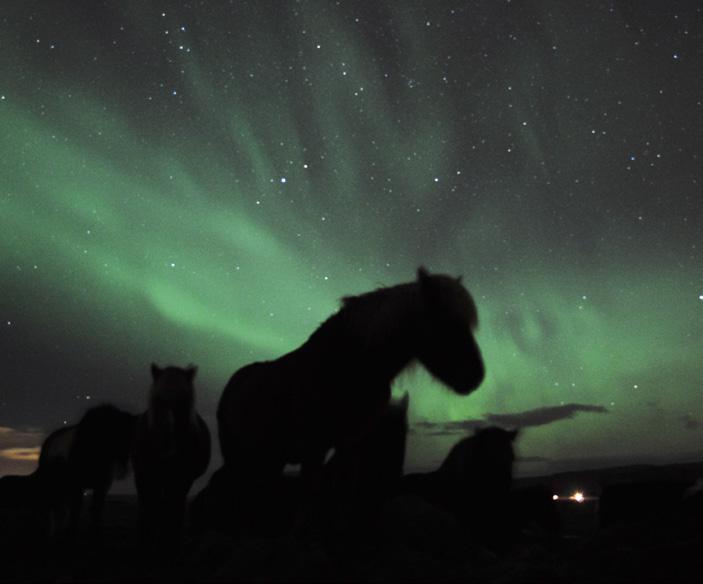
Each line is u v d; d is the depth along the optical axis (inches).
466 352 166.6
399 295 174.9
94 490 262.5
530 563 185.2
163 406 198.4
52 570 218.2
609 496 280.1
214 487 258.8
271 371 200.7
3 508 304.7
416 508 231.9
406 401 217.0
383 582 174.2
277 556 184.5
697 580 161.5
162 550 213.3
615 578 168.6
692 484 273.0
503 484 246.1
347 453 202.5
